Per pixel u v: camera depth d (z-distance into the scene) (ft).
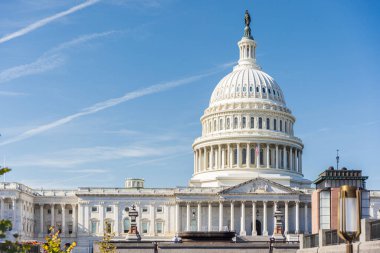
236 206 581.94
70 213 596.70
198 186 627.05
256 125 650.84
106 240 252.62
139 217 584.81
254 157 637.71
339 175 215.10
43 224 592.19
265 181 568.41
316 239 193.88
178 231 570.87
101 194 584.40
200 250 290.35
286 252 281.74
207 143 650.02
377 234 142.51
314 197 221.87
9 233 520.42
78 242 577.02
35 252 253.24
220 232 336.08
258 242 329.93
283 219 568.82
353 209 84.79
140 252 292.40
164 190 589.73
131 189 589.32
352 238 85.05
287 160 650.43
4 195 533.55
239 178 613.93
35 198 588.50
